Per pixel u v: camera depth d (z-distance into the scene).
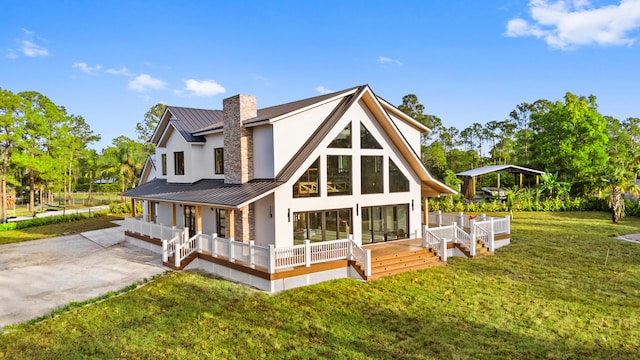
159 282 15.80
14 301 14.20
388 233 20.86
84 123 78.94
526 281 15.70
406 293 14.27
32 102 50.47
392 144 20.83
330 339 10.74
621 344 10.41
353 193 19.39
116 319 12.20
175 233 20.03
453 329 11.35
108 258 20.83
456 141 103.12
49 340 10.88
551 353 9.95
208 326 11.57
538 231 26.48
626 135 72.50
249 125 18.72
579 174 46.34
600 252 20.31
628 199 36.50
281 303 13.28
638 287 14.91
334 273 15.88
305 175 17.95
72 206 56.88
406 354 9.91
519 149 86.75
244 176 19.03
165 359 9.70
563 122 47.25
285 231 17.30
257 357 9.79
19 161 44.03
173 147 25.08
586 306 13.05
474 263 18.31
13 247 25.59
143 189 27.06
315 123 19.16
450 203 38.50
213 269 17.09
